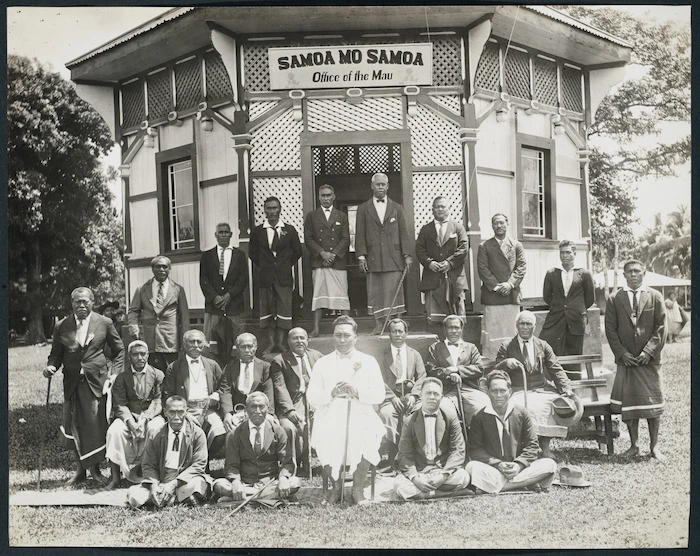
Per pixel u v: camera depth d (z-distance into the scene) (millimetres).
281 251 9578
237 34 10258
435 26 10352
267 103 10297
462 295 9711
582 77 12547
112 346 9031
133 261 12125
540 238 11664
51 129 12312
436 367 8906
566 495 8156
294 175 10242
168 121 11344
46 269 12852
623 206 16016
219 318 9766
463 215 10352
